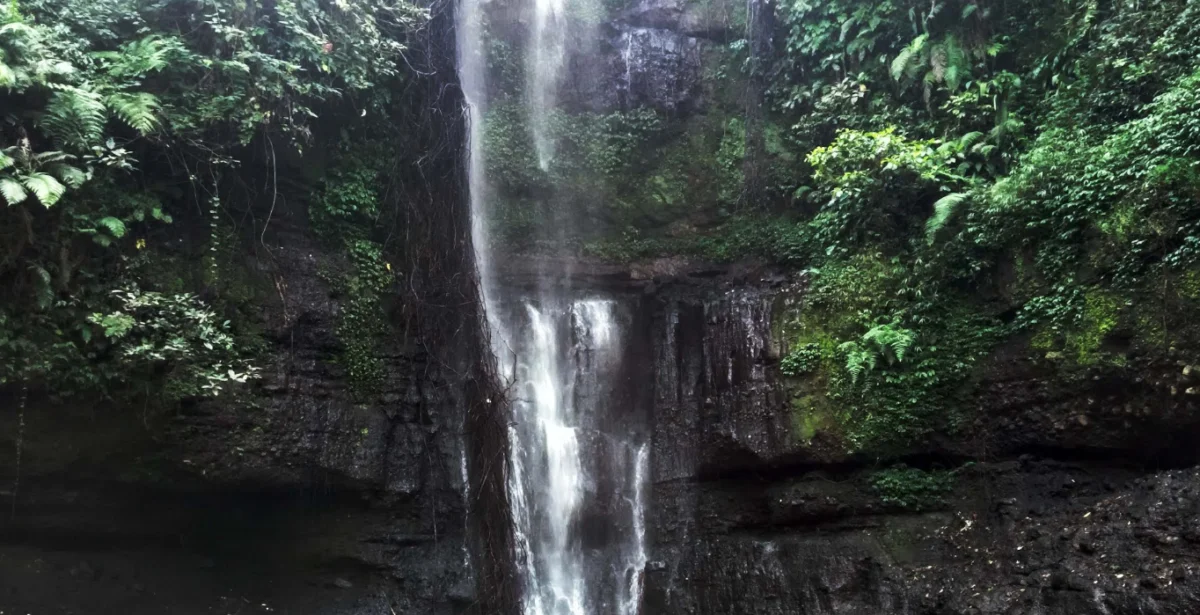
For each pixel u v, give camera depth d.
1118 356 9.48
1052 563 9.39
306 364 10.82
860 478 11.50
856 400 11.49
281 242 11.16
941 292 11.30
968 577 10.06
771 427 12.09
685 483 12.91
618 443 13.45
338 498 11.09
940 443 11.13
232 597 10.52
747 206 14.27
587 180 14.73
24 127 8.76
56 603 9.20
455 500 11.96
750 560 11.86
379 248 12.12
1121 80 10.33
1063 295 10.10
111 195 9.37
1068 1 11.36
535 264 14.25
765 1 14.62
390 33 12.72
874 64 13.21
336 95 11.59
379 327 11.77
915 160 11.44
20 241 8.55
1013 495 10.41
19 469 8.88
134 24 9.80
